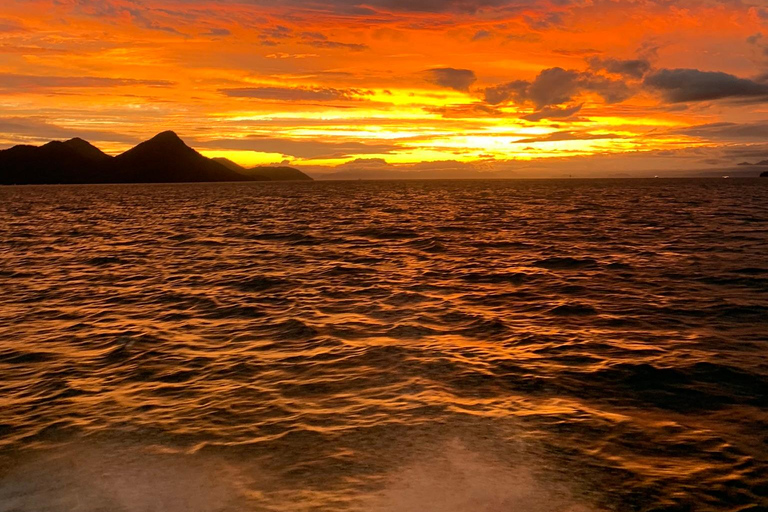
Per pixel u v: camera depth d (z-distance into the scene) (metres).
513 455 7.35
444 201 89.50
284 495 6.48
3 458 7.55
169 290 19.58
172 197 129.00
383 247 31.11
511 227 42.66
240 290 19.27
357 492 6.52
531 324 14.33
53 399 9.72
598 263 24.22
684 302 16.59
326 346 12.51
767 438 7.91
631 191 125.50
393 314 15.48
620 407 8.98
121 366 11.50
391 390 9.73
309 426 8.34
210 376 10.76
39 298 18.77
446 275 21.77
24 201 115.94
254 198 114.56
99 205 95.50
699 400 9.29
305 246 32.06
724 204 70.69
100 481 6.88
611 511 6.13
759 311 15.41
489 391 9.64
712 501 6.33
